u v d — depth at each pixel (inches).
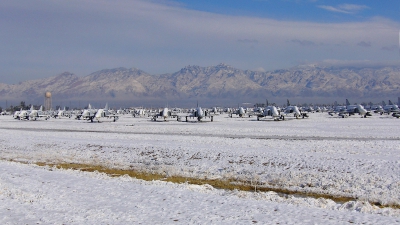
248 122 3319.4
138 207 661.9
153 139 1765.5
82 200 713.0
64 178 945.5
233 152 1289.4
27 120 4667.8
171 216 603.2
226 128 2493.8
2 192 764.0
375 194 809.5
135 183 893.2
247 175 1026.1
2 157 1462.8
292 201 740.7
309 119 3811.5
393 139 1685.5
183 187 855.7
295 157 1172.5
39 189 807.1
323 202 738.2
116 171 1136.2
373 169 997.2
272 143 1530.5
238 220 580.4
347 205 706.2
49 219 580.4
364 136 1844.2
